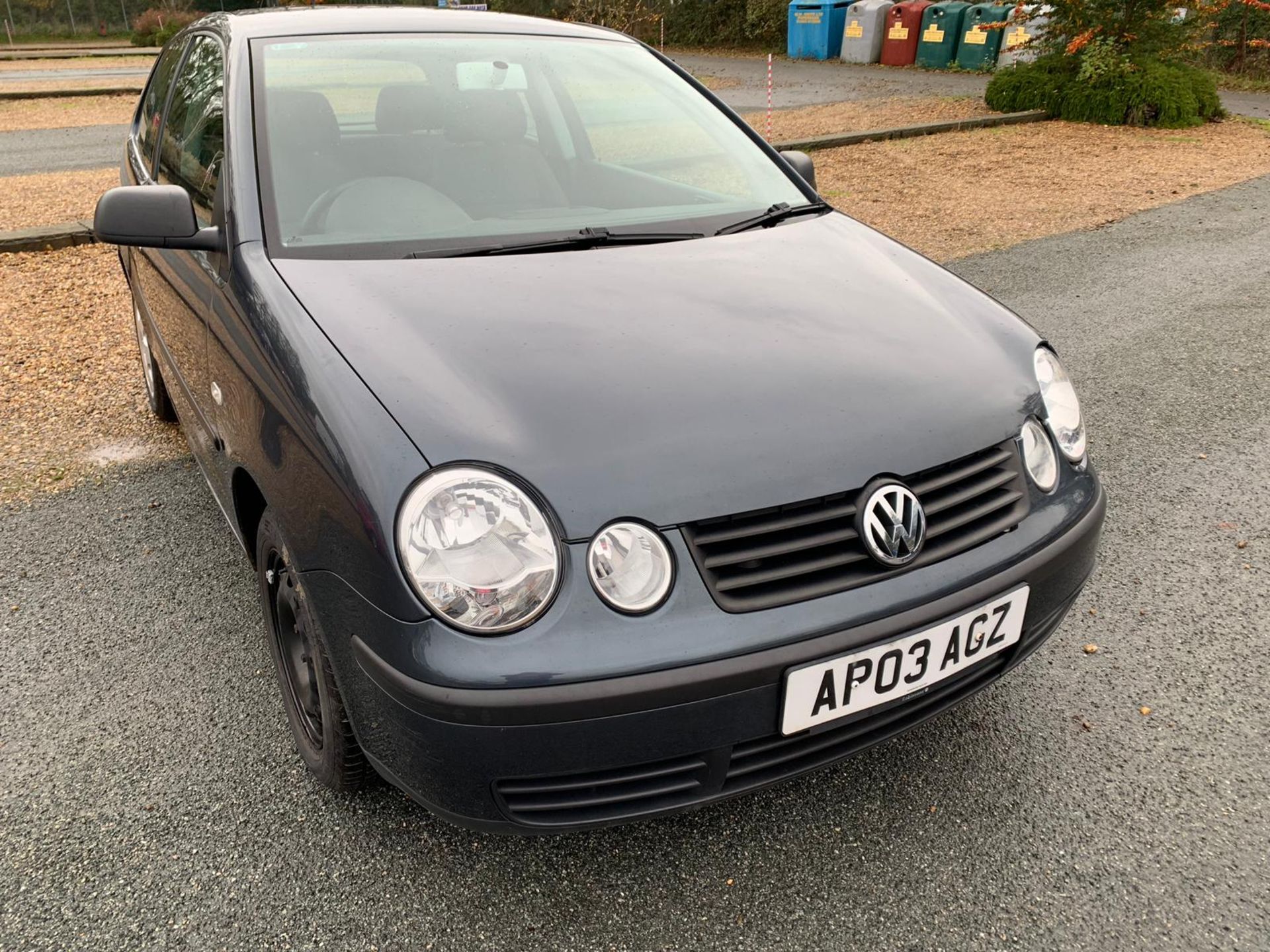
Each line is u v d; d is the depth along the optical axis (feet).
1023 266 21.39
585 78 10.10
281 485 6.11
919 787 7.16
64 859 6.47
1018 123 42.83
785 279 7.49
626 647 5.09
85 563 10.16
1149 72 41.86
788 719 5.47
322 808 6.91
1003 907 6.14
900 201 28.02
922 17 67.72
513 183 8.54
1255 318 17.79
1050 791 7.09
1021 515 6.33
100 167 32.81
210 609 9.34
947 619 5.81
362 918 6.05
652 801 5.58
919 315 7.23
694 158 9.58
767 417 5.79
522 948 5.87
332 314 6.37
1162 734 7.68
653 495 5.28
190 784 7.15
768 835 6.73
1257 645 8.76
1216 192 29.12
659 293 7.04
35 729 7.72
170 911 6.07
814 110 47.14
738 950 5.85
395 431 5.38
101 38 147.33
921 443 5.96
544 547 5.10
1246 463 12.21
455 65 9.37
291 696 7.28
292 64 8.82
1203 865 6.43
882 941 5.91
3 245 21.33
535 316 6.53
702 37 88.63
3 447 12.83
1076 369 15.49
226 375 7.24
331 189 7.82
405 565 5.10
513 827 5.48
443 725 5.09
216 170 8.30
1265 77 59.00
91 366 15.56
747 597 5.39
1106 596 9.53
